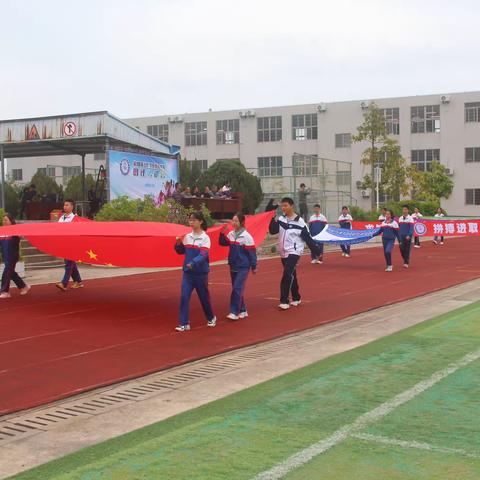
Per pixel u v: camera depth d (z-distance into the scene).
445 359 7.48
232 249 10.28
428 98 55.88
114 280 16.12
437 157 55.94
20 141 26.41
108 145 24.69
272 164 60.09
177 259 11.83
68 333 9.30
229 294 13.36
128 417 5.55
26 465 4.48
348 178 35.81
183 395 6.22
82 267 19.67
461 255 24.17
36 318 10.55
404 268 18.94
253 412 5.60
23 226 12.38
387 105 57.00
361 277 16.55
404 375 6.79
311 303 12.08
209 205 28.30
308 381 6.61
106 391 6.41
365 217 36.69
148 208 22.23
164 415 5.59
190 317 10.64
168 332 9.35
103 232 11.20
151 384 6.66
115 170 25.02
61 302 12.34
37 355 7.93
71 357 7.82
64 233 11.45
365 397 6.00
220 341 8.70
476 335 8.88
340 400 5.93
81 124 25.14
